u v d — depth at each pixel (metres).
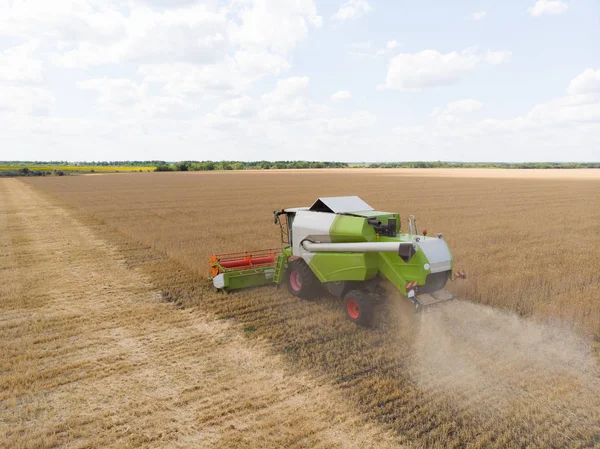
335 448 4.54
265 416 5.11
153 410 5.24
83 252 14.69
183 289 10.23
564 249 14.14
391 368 6.22
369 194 39.16
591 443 4.63
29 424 4.99
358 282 8.09
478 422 4.98
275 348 6.94
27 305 9.16
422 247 7.31
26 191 48.00
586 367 6.21
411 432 4.79
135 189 50.75
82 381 5.94
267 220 22.20
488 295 9.17
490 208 27.20
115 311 8.80
